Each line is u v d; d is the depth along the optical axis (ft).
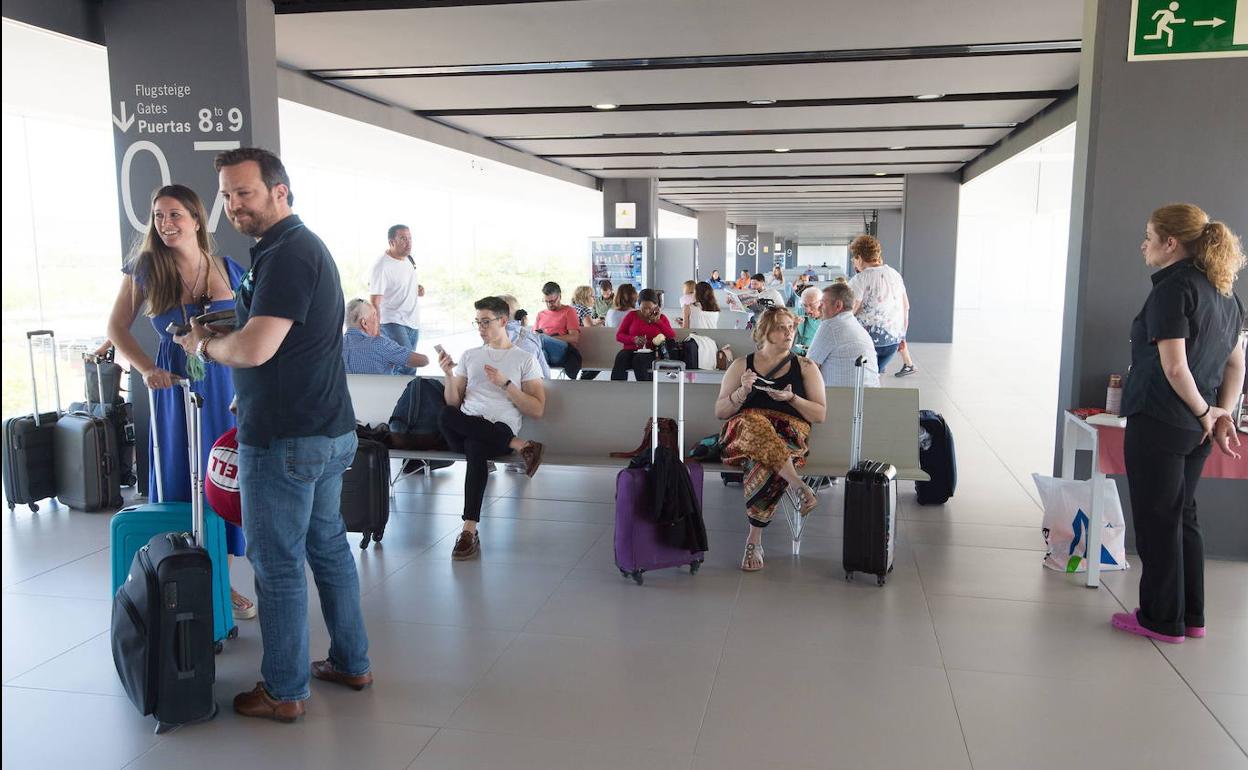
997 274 108.27
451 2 19.80
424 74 27.55
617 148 45.37
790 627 12.33
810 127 38.11
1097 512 13.58
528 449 15.78
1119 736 9.47
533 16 21.11
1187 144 14.85
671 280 61.98
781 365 15.15
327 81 28.55
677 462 13.92
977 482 20.33
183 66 17.38
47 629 12.15
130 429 19.34
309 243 9.01
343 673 10.50
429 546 15.79
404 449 16.52
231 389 12.07
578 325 31.94
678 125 37.78
